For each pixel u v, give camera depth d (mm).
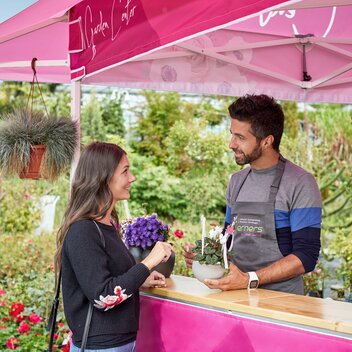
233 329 2748
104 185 2865
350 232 8617
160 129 10867
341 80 5227
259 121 3301
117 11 3002
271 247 3320
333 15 4812
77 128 3846
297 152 9734
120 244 2912
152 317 3154
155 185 10156
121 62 2963
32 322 5766
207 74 5012
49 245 8320
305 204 3246
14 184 9211
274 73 5094
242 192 3473
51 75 5551
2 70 5367
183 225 9797
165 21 2549
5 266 7820
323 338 2445
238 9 2125
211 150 10242
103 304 2707
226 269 2982
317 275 6898
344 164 9734
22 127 3729
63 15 3664
